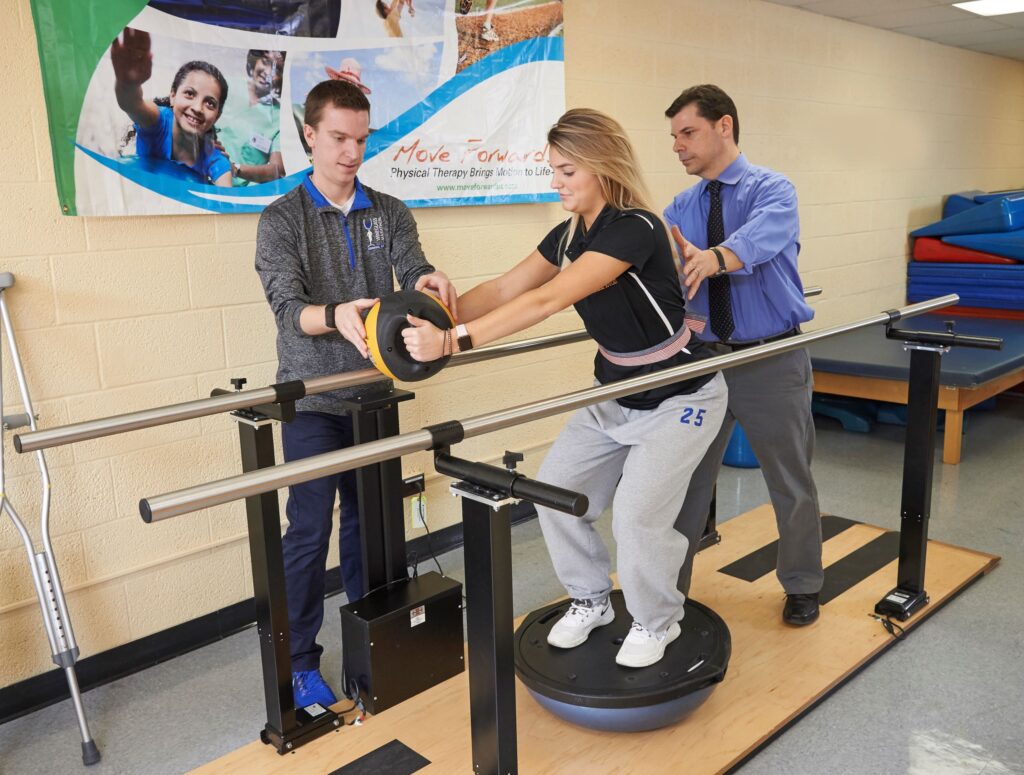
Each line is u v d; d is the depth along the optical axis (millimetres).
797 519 2654
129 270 2629
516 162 3566
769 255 2408
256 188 2828
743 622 2758
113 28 2461
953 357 4637
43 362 2498
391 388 2420
